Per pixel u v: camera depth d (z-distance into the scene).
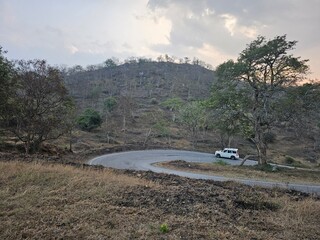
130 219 6.58
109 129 55.16
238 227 6.50
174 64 154.00
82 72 123.56
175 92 101.94
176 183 10.42
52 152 26.64
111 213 6.87
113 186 8.98
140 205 7.56
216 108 28.66
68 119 27.97
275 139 57.28
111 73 130.75
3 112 21.61
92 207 7.19
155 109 80.25
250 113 27.95
